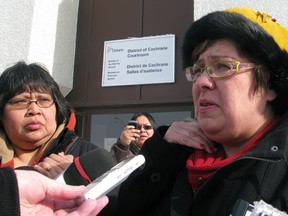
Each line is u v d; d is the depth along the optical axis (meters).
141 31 3.81
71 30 4.00
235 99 1.04
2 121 1.75
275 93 1.12
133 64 3.75
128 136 2.75
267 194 0.94
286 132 0.98
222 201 1.00
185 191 1.10
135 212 1.21
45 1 3.72
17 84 1.69
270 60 1.05
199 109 1.12
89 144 1.79
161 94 3.60
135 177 1.18
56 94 1.79
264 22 1.11
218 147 1.17
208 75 1.09
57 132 1.78
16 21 3.64
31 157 1.77
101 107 3.85
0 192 0.76
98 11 4.04
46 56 3.67
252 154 0.97
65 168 1.28
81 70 3.96
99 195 0.90
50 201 0.90
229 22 1.06
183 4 3.69
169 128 1.25
